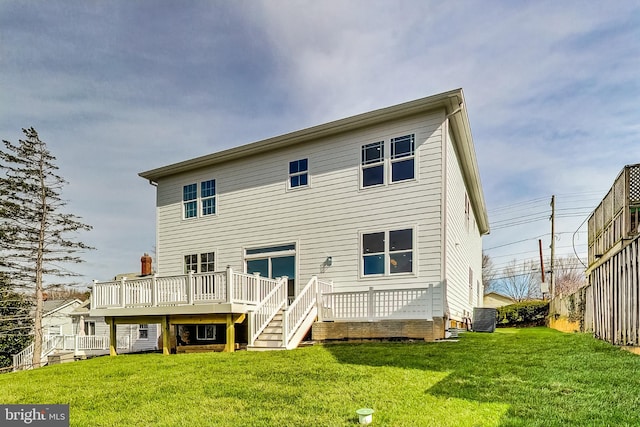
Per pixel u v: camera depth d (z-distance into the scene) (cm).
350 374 563
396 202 1117
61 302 2869
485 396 424
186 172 1563
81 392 589
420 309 988
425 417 374
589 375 483
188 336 1430
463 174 1496
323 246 1221
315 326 1005
